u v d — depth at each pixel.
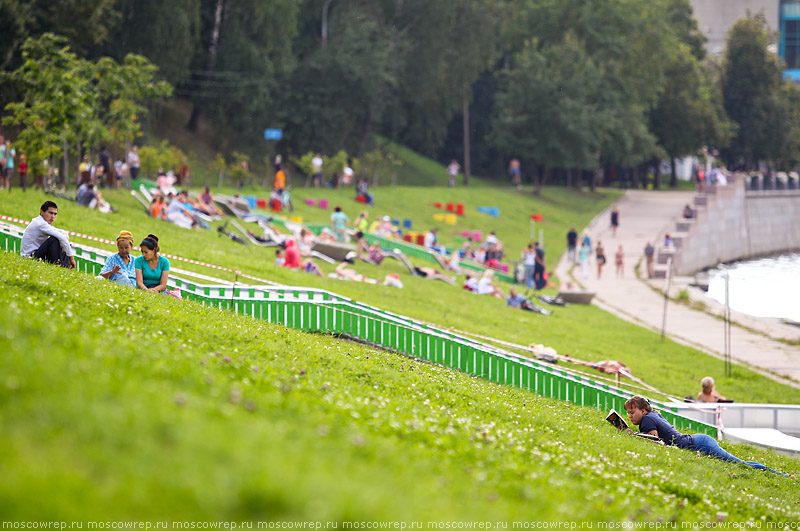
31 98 94.94
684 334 100.25
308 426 20.45
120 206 92.62
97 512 12.64
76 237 61.03
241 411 19.77
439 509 16.06
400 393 33.72
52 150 89.75
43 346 20.69
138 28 169.12
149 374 21.03
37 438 14.48
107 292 33.53
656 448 38.84
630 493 26.05
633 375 68.94
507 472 22.78
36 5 140.12
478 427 29.06
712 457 41.06
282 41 199.00
